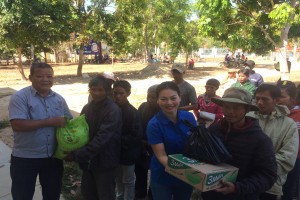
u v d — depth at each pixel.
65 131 3.30
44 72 3.26
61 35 21.12
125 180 4.21
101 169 3.44
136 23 25.98
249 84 6.05
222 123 2.65
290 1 11.16
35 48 22.66
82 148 3.31
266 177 2.42
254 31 12.94
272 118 3.05
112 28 24.42
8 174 5.40
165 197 3.13
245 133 2.49
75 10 23.08
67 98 14.82
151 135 2.99
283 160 2.92
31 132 3.25
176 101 2.96
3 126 8.88
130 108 4.04
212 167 2.36
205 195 2.72
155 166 3.12
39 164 3.35
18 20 18.30
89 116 3.47
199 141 2.47
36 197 4.63
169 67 27.94
